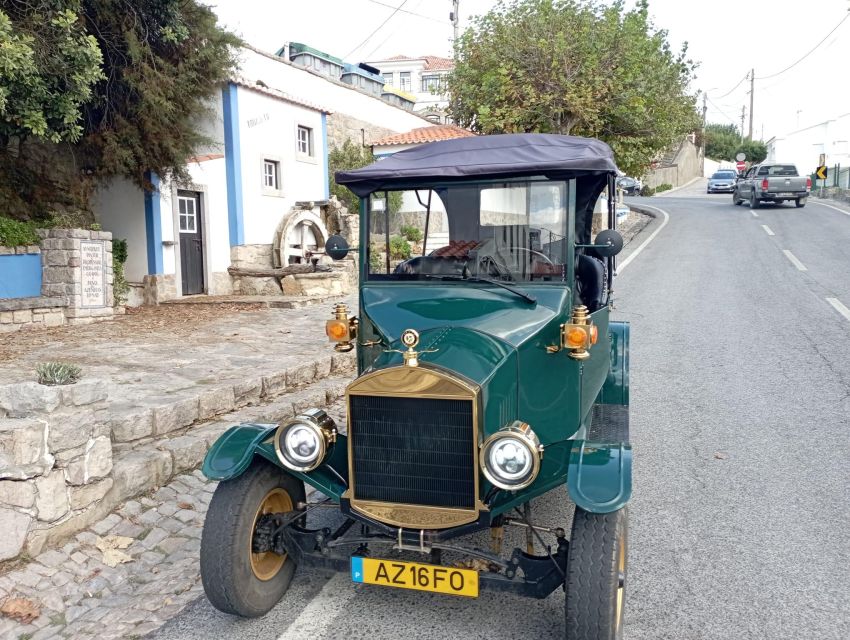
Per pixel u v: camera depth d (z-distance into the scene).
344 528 3.90
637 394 7.86
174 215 14.21
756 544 4.48
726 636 3.52
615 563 3.16
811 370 8.49
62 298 11.11
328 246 4.61
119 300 12.78
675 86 24.03
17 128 9.80
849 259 16.78
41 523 4.30
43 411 4.38
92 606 4.02
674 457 6.03
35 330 10.49
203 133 15.05
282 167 17.08
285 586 3.99
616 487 3.21
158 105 11.62
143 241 13.93
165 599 4.05
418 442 3.44
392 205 4.54
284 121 17.11
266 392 7.26
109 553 4.47
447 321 4.05
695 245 20.61
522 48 21.44
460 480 3.41
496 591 3.66
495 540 3.72
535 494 3.46
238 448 3.71
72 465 4.52
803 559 4.27
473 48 23.14
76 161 12.62
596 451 3.48
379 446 3.51
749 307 12.27
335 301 14.31
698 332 10.69
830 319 11.07
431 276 4.46
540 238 4.24
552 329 4.02
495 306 4.14
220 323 11.35
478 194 4.33
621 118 21.83
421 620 3.73
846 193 33.19
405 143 23.38
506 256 4.32
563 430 4.12
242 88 15.51
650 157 24.75
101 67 11.41
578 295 4.46
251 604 3.66
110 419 5.39
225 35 12.59
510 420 3.65
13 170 11.72
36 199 12.16
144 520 4.90
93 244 11.49
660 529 4.72
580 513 3.31
